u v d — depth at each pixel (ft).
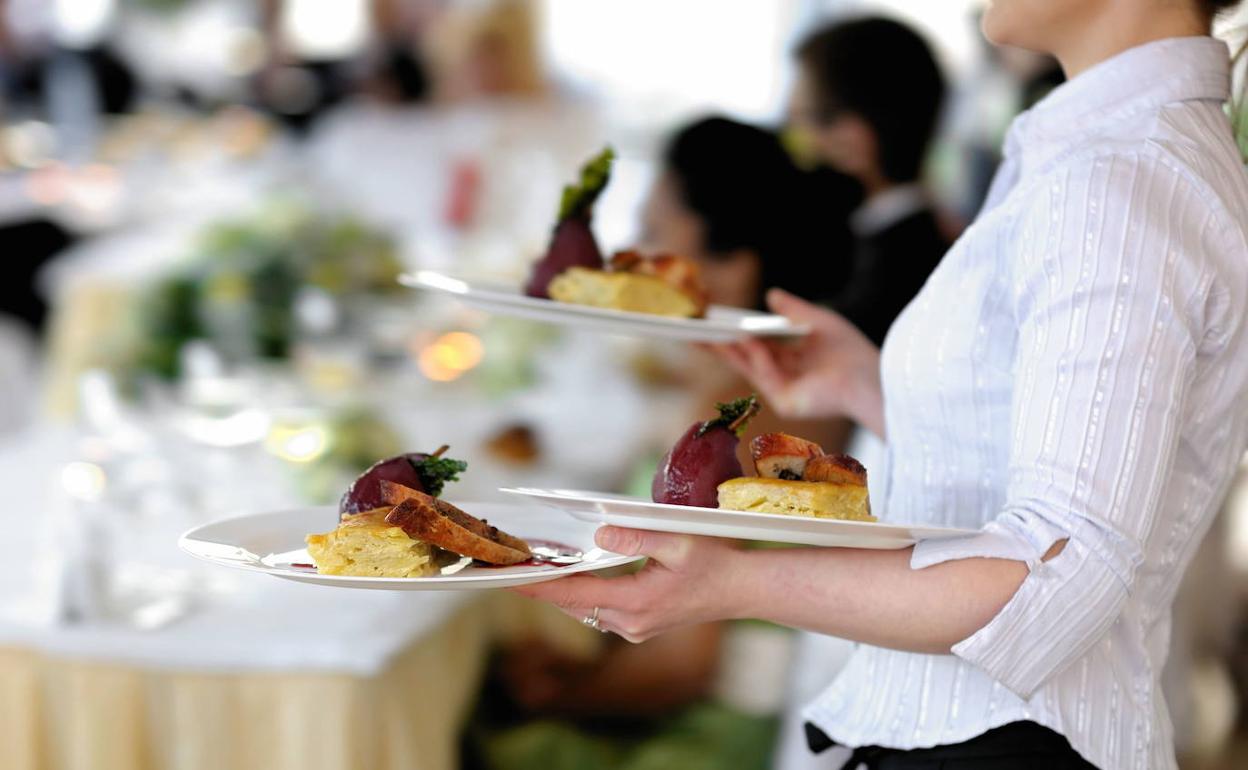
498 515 5.06
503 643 10.18
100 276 14.58
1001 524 4.24
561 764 9.82
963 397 4.86
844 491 4.33
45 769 7.52
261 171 25.14
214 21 34.19
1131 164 4.33
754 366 7.01
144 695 7.43
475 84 26.55
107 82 30.22
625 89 32.96
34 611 7.53
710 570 4.30
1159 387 4.09
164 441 9.83
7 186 23.61
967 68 18.86
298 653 7.36
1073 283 4.20
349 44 31.89
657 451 11.26
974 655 4.19
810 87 10.59
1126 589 4.11
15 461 10.75
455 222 24.18
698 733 10.14
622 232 21.21
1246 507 15.97
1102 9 4.73
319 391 11.87
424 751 8.29
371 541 4.29
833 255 10.15
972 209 17.10
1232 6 4.83
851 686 5.37
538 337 13.44
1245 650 15.94
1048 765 4.70
